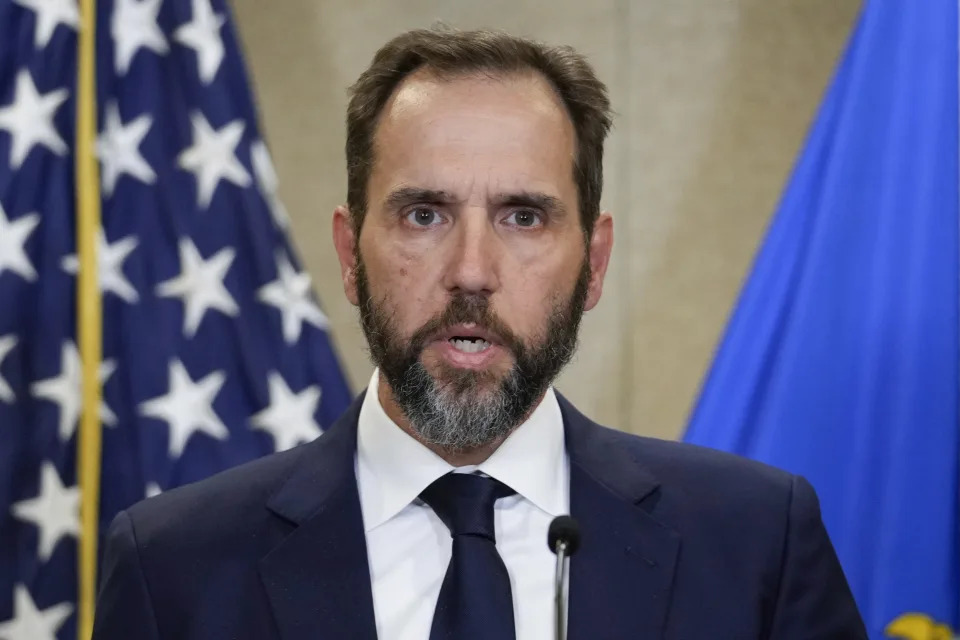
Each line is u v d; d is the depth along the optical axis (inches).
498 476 175.8
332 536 174.2
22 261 323.6
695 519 181.5
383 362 167.2
